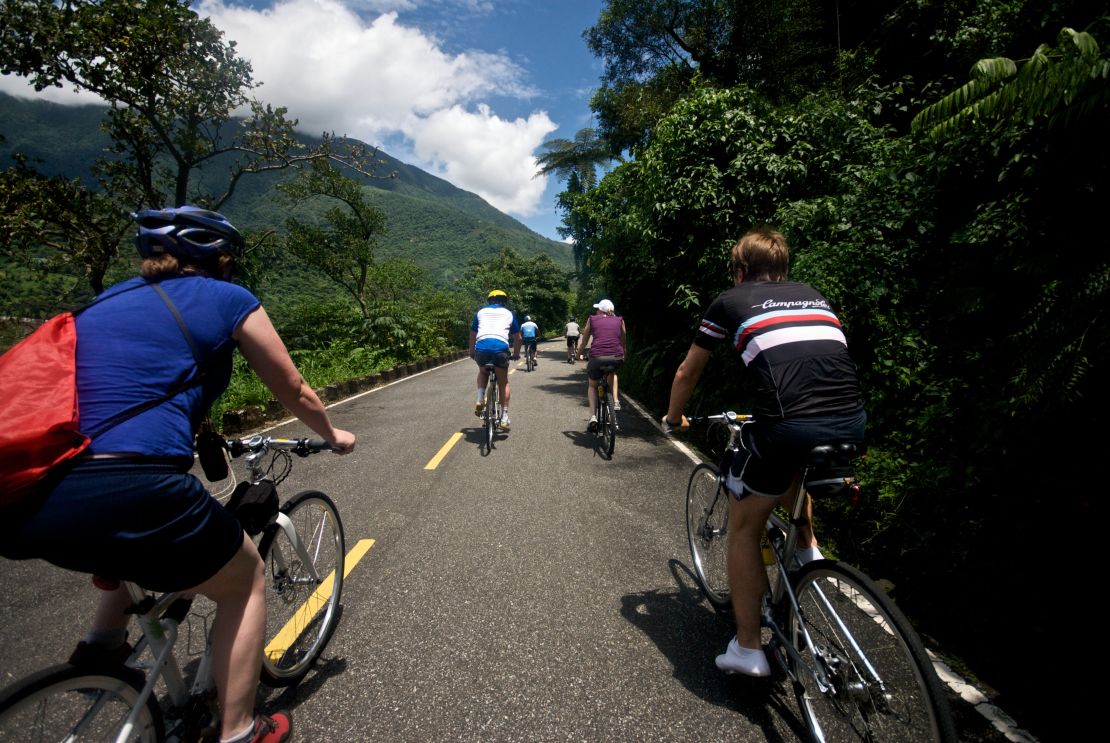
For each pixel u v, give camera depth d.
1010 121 3.27
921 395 3.81
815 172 6.19
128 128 11.50
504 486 4.90
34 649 2.57
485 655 2.45
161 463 1.30
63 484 1.19
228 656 1.64
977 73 3.06
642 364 10.27
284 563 2.28
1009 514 2.77
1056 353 2.47
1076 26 3.45
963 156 3.86
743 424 2.25
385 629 2.65
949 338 3.89
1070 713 1.99
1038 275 2.91
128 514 1.24
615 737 1.97
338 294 23.56
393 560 3.40
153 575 1.34
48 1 9.80
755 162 6.16
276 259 17.16
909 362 4.00
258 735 1.70
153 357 1.38
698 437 6.86
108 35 10.23
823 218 4.91
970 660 2.38
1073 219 2.80
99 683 1.39
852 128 6.05
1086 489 2.49
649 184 7.25
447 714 2.09
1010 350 3.13
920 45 7.31
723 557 2.82
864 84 6.69
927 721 1.49
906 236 4.37
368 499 4.56
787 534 2.18
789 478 1.96
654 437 7.04
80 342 1.36
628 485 4.94
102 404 1.29
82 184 11.70
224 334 1.52
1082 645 2.24
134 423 1.30
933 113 3.32
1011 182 3.45
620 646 2.52
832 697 1.85
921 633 2.61
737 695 2.19
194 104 11.42
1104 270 2.42
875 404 4.04
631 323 11.98
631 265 10.05
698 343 2.18
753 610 2.14
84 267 11.64
